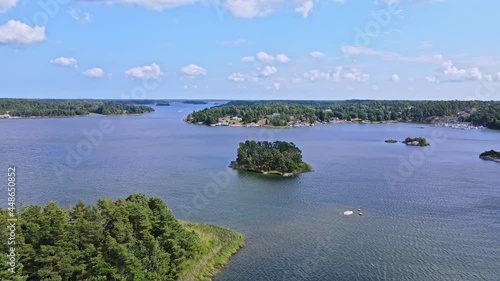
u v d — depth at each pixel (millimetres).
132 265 72312
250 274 86438
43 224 71875
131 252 74312
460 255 96688
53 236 70750
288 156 196000
